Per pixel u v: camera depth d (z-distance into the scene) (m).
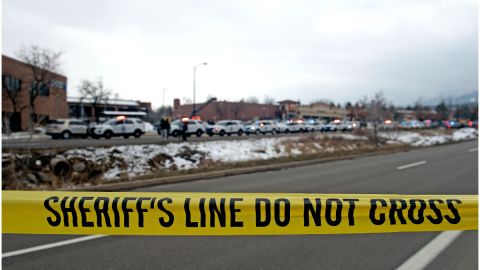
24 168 8.95
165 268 3.64
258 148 17.23
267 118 79.00
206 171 10.72
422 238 4.68
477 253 4.12
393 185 8.95
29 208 2.27
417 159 16.39
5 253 4.04
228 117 72.38
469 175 10.89
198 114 75.38
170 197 2.33
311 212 2.35
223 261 3.85
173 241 4.49
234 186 8.81
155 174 10.03
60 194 2.33
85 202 2.29
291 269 3.65
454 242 4.51
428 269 3.65
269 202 2.33
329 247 4.32
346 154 17.39
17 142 14.59
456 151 21.73
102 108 57.56
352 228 2.35
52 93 39.03
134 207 2.30
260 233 2.33
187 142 16.28
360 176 10.60
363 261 3.87
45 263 3.75
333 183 9.25
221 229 2.32
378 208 2.37
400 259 3.93
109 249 4.19
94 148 12.02
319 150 19.66
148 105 72.81
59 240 4.50
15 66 31.36
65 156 10.55
